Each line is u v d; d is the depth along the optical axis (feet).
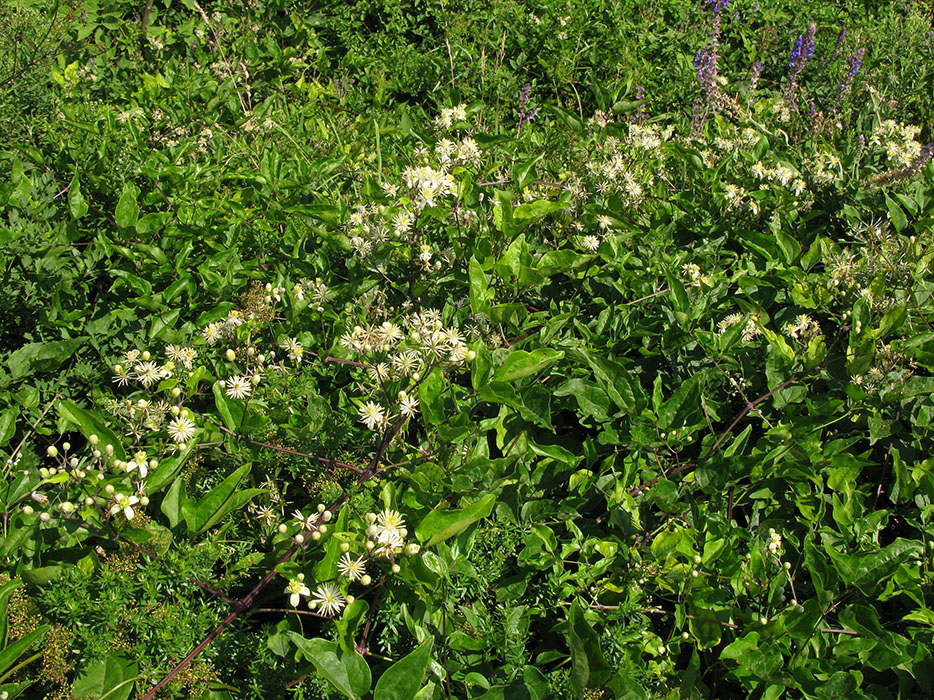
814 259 12.07
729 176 14.44
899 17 28.53
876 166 15.17
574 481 9.71
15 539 8.18
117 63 22.70
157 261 12.32
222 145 16.70
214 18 23.25
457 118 13.57
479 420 10.55
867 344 10.18
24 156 14.71
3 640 7.15
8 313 11.51
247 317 11.09
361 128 18.88
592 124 16.66
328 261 12.55
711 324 11.10
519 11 25.04
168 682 7.52
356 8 25.29
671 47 25.43
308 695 7.72
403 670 7.05
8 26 20.04
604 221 12.47
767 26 27.58
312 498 9.52
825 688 7.98
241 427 9.23
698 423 10.04
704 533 9.21
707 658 8.94
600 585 8.79
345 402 10.50
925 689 8.28
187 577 7.99
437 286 11.78
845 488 9.71
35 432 10.59
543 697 7.56
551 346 10.61
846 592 8.72
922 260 11.74
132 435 9.62
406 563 8.00
